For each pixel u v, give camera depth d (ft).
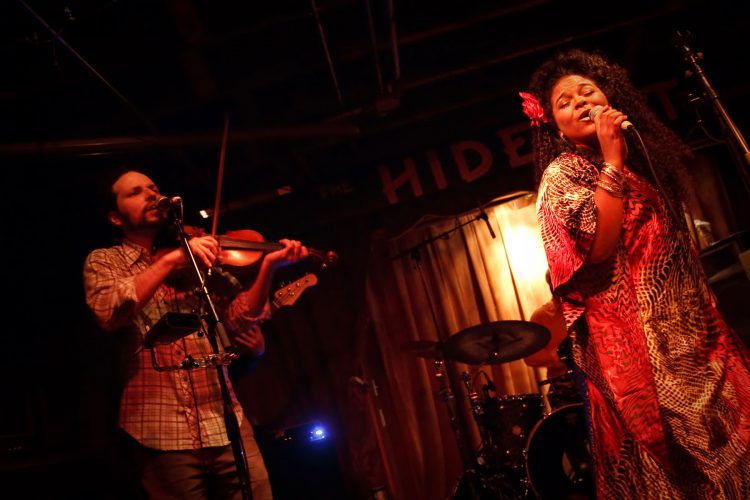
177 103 14.40
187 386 8.00
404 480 18.26
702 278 6.09
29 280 16.49
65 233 17.03
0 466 13.50
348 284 18.85
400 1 14.49
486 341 15.46
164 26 13.00
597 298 5.86
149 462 7.65
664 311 5.74
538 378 18.65
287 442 13.84
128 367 7.99
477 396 15.56
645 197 5.98
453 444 18.51
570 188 5.92
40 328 16.25
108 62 13.21
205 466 7.93
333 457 14.20
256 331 10.13
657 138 7.09
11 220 16.39
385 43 14.35
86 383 16.02
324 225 18.93
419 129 18.66
